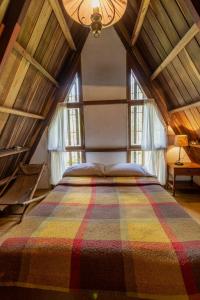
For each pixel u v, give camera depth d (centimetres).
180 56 277
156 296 126
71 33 369
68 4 165
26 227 175
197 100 308
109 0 163
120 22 385
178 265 130
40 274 139
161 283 128
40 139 442
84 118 440
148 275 130
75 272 136
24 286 138
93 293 133
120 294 130
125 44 411
